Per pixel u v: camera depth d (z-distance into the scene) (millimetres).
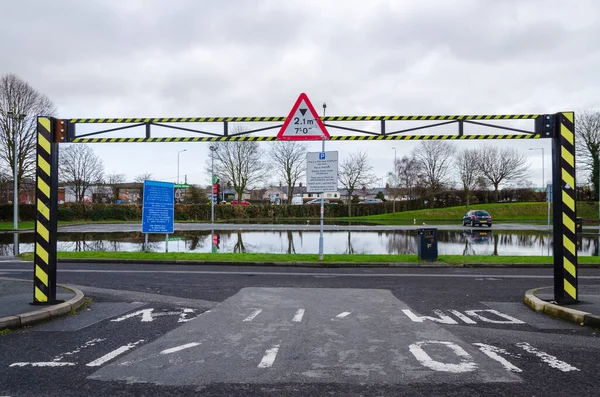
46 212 8023
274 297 9469
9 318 6746
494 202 70062
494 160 69562
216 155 61031
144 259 15617
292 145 64438
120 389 4430
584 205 58188
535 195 69938
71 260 15734
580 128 56250
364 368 5027
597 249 21125
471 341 6141
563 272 8172
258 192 119688
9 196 47188
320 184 15477
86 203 47844
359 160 63562
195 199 64125
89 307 8352
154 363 5195
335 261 15203
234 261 15234
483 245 23047
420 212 60562
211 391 4375
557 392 4352
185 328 6836
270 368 5027
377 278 12359
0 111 37562
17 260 16344
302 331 6684
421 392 4348
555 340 6215
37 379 4695
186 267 14531
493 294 9938
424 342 6086
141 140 9438
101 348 5789
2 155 38094
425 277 12609
